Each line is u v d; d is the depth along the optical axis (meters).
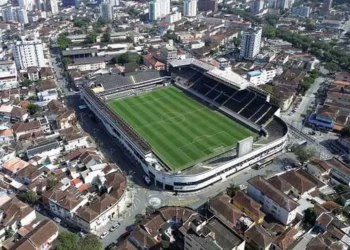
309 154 199.00
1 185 177.00
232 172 192.38
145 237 140.62
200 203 171.62
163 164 195.25
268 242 138.75
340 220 153.75
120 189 168.00
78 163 192.12
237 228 147.12
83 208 156.50
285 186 167.62
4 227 148.50
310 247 134.75
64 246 134.50
